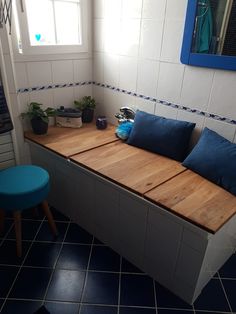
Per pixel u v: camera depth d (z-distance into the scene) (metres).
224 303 1.51
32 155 2.22
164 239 1.47
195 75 1.75
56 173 2.05
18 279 1.61
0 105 1.90
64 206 2.13
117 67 2.22
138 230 1.60
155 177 1.62
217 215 1.32
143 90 2.10
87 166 1.72
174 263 1.47
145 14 1.88
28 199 1.63
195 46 1.68
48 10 2.04
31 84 2.11
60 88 2.30
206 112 1.77
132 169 1.71
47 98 2.25
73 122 2.31
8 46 1.85
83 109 2.40
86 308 1.47
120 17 2.04
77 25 2.24
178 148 1.82
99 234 1.91
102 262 1.75
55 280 1.62
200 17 1.59
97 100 2.54
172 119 1.93
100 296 1.53
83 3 2.15
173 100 1.93
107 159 1.82
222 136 1.74
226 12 1.49
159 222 1.45
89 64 2.41
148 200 1.44
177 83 1.86
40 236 1.93
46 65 2.14
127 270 1.70
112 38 2.16
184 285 1.48
